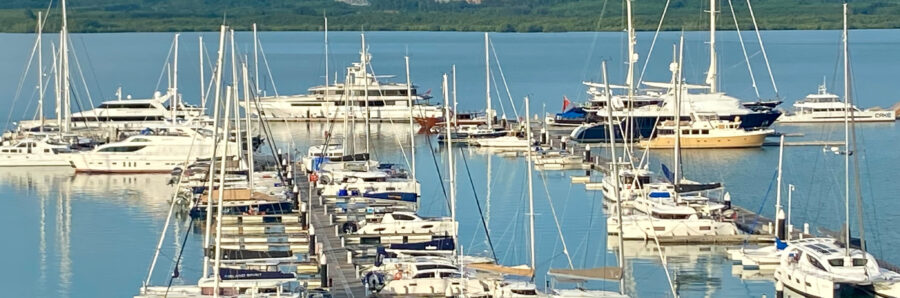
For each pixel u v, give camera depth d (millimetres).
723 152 123250
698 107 126250
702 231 79438
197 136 109688
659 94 140625
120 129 130375
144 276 73500
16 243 82625
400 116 149125
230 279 63281
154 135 112000
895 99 187625
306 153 123062
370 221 80875
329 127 134000
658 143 123188
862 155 120500
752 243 79000
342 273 70688
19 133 128375
